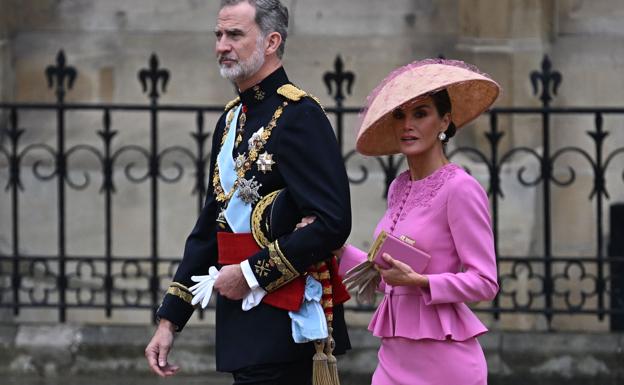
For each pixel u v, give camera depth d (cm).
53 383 2814
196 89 3434
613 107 3117
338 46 3431
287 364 1717
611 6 3397
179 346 2850
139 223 3356
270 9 1711
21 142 3369
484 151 3297
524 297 3225
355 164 3350
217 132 1803
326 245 1669
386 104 1692
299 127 1691
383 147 1827
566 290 3203
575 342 2831
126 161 3369
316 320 1700
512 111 2836
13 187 2919
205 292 1717
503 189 3256
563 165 3338
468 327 1697
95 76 3441
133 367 2841
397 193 1755
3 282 3256
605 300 3262
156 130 2883
